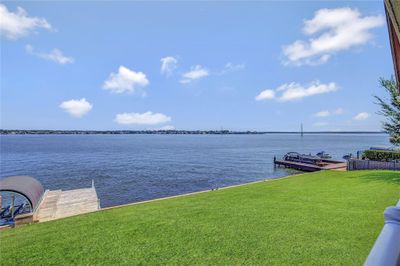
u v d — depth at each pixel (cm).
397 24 238
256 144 10181
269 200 844
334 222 579
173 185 2227
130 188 2109
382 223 564
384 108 1245
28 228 657
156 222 635
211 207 776
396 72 465
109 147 7988
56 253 477
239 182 2352
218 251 455
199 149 7100
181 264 417
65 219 729
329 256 419
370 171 1580
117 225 624
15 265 438
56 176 2678
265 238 502
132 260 438
